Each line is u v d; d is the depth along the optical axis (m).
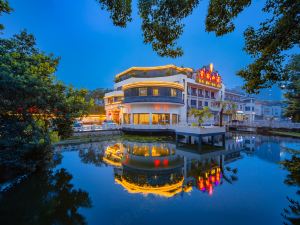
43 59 8.80
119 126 24.25
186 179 8.33
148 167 10.23
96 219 5.01
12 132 7.55
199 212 5.41
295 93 23.28
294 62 18.86
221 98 37.66
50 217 5.14
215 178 8.44
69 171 9.32
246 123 32.75
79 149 15.25
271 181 7.93
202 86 34.66
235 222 4.87
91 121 39.19
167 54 5.19
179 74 29.22
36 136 8.28
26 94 6.11
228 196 6.47
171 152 14.31
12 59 6.14
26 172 8.36
